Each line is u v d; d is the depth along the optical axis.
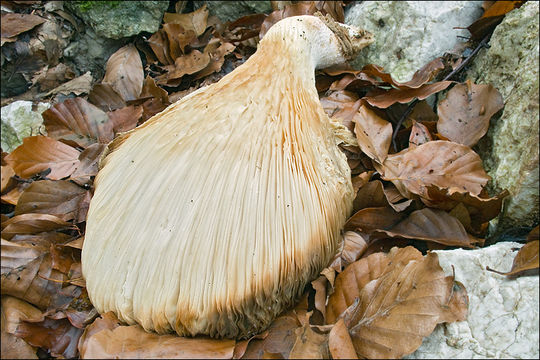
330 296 0.44
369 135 0.53
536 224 0.49
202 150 0.42
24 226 0.48
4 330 0.43
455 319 0.40
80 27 0.63
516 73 0.51
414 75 0.58
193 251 0.40
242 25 0.68
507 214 0.48
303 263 0.42
